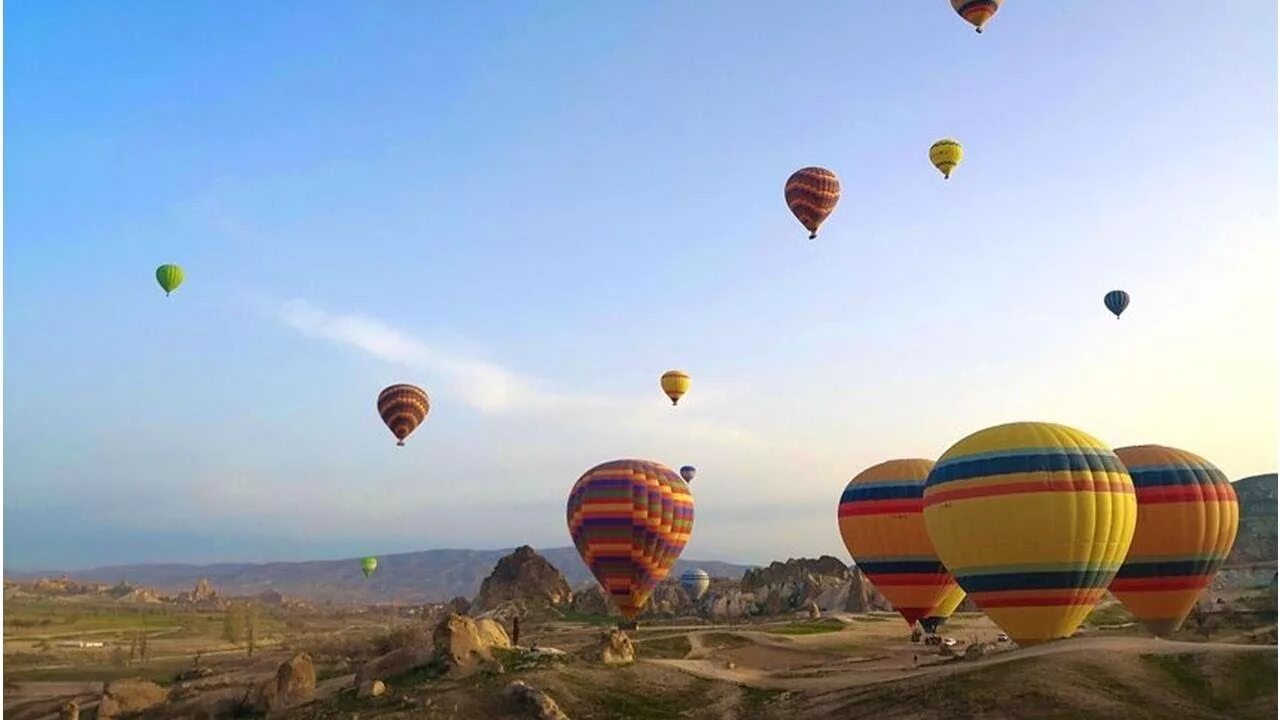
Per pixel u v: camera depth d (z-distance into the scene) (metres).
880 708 47.53
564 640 86.38
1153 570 57.84
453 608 149.00
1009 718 43.22
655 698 54.81
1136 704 43.28
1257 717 41.56
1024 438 51.34
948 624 93.12
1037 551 49.50
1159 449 60.16
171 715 61.81
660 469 71.56
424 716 51.25
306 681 61.16
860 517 66.19
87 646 127.00
